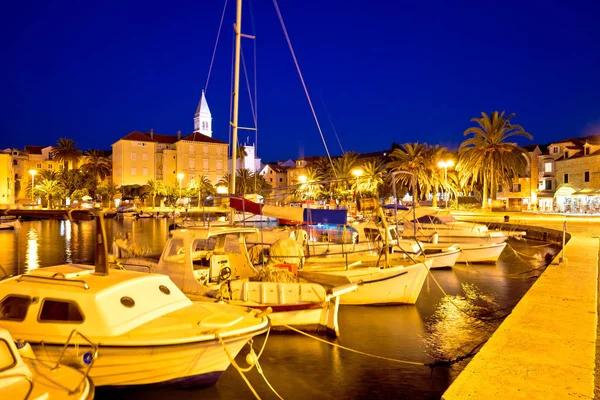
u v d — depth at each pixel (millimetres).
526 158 56406
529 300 11148
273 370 9484
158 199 93750
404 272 14344
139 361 7441
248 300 11102
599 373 6711
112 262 13930
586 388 5957
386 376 9188
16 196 100438
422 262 14914
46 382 5887
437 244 23141
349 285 11594
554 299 11250
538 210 69750
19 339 7562
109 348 7301
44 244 35188
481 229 27438
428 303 15359
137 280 8359
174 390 8047
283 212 17094
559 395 5746
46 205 85062
